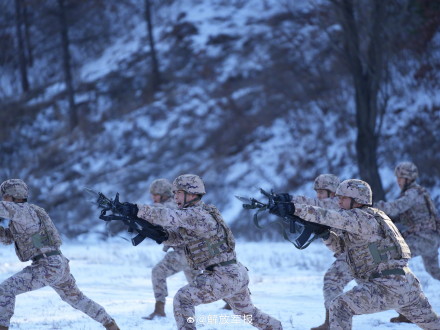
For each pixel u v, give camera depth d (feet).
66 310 47.39
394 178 130.00
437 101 139.33
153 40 217.97
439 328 28.89
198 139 170.91
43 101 220.02
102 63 228.84
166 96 194.39
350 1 116.47
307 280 69.26
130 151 179.22
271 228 124.98
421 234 47.44
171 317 44.39
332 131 148.97
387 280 28.19
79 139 190.80
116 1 248.93
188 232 30.78
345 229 28.50
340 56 120.37
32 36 246.68
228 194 144.66
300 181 141.59
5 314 32.09
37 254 33.40
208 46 206.90
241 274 30.81
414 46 141.59
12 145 196.54
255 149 155.63
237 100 175.94
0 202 32.73
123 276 73.10
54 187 172.55
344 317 28.63
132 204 29.01
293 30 177.99
